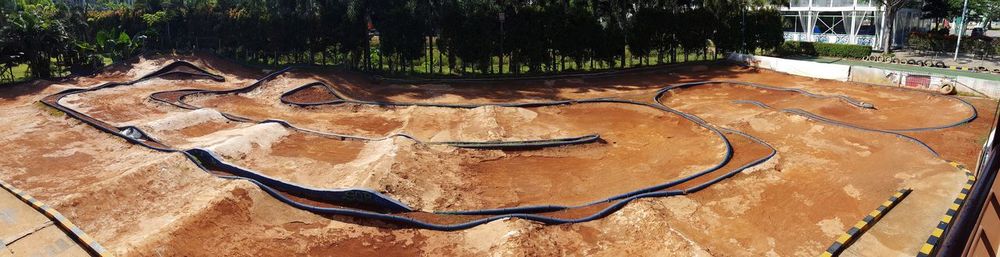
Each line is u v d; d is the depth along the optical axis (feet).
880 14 154.92
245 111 101.91
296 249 50.65
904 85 109.19
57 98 104.37
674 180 64.80
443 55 141.90
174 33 158.92
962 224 18.47
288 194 61.11
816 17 170.71
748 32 145.28
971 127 83.20
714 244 49.62
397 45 128.67
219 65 143.64
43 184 64.69
